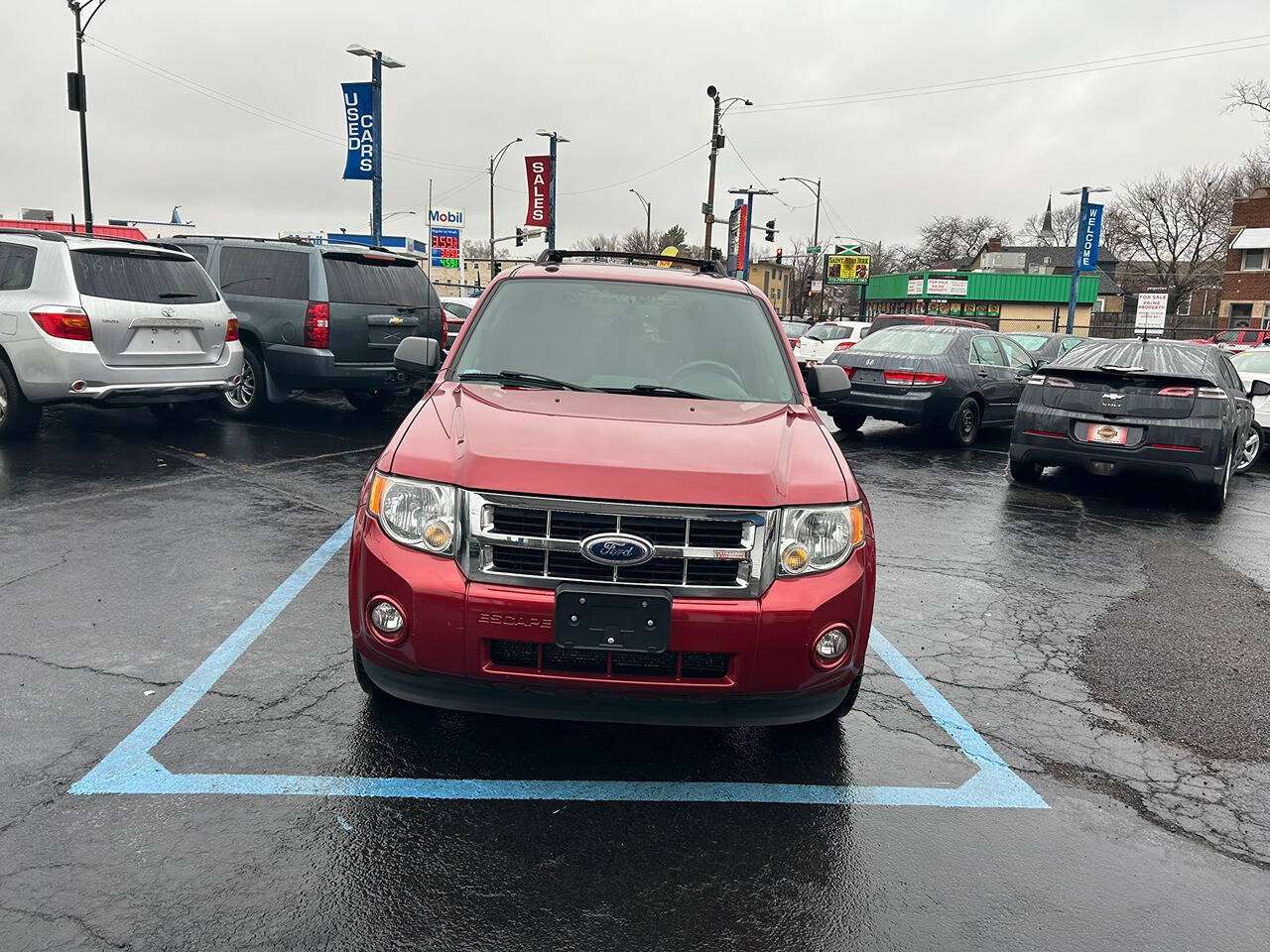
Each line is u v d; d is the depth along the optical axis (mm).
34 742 3270
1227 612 5520
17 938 2307
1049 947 2500
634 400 3797
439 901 2562
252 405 10508
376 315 10438
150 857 2666
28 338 7863
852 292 83125
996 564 6375
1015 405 12906
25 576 4984
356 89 19469
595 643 2883
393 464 3133
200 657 4047
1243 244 46781
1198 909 2691
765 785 3277
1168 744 3766
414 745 3398
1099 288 74812
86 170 24938
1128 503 8773
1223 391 8453
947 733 3762
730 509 2953
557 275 4605
